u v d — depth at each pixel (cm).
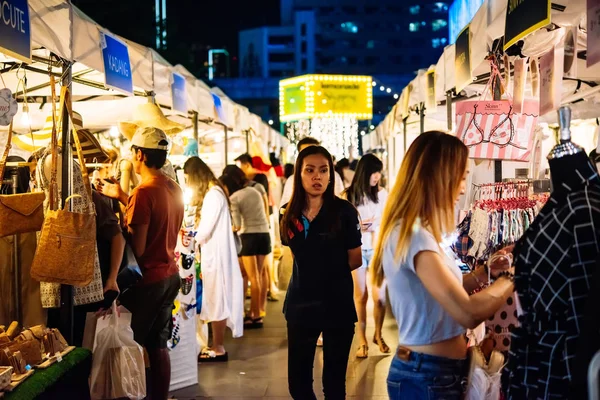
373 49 12444
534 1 364
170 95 725
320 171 436
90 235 427
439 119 999
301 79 1590
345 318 439
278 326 851
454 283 266
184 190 707
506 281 272
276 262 1109
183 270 597
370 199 692
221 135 1479
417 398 279
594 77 556
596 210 240
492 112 475
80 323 506
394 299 286
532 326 254
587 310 224
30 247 459
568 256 242
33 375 379
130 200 492
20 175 464
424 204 277
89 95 780
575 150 248
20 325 457
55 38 441
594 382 199
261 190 955
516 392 259
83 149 573
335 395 441
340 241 439
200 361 688
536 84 481
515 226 411
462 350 284
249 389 596
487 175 532
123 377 511
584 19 421
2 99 404
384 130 1662
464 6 1332
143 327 494
